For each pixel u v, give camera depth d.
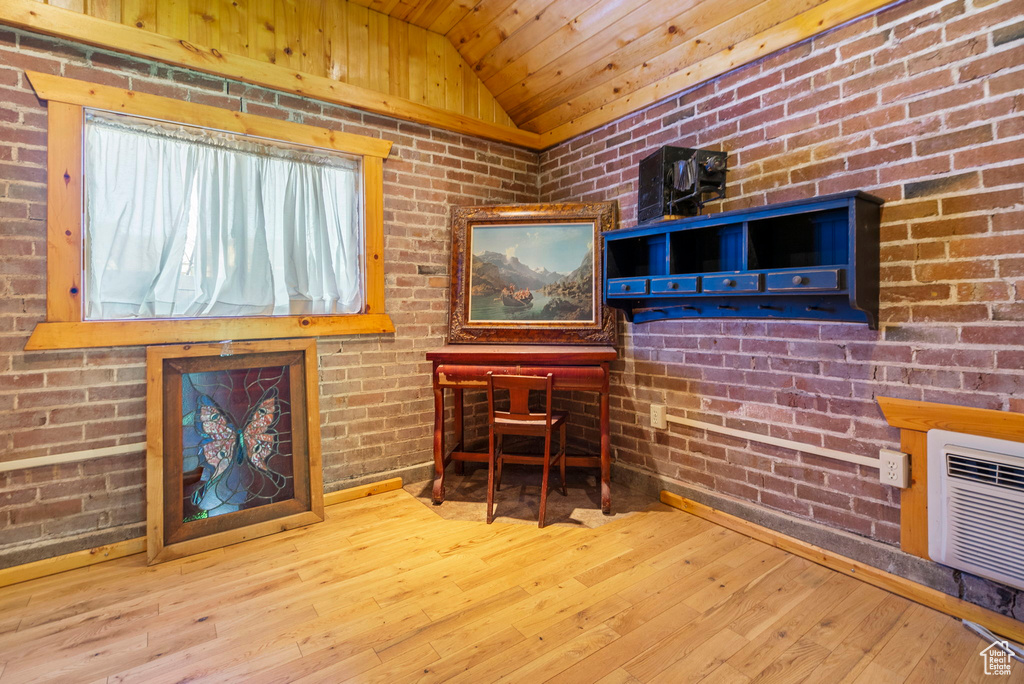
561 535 2.60
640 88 3.03
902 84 2.00
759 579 2.17
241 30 2.68
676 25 2.64
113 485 2.43
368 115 3.11
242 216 2.75
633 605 1.99
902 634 1.81
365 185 3.08
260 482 2.69
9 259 2.19
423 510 2.92
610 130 3.29
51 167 2.25
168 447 2.45
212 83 2.62
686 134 2.83
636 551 2.42
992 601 1.83
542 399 3.85
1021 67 1.71
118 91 2.37
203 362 2.56
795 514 2.42
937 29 1.90
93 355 2.37
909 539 2.03
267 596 2.08
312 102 2.91
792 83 2.35
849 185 2.16
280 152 2.87
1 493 2.20
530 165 3.85
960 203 1.86
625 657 1.70
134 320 2.45
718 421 2.72
